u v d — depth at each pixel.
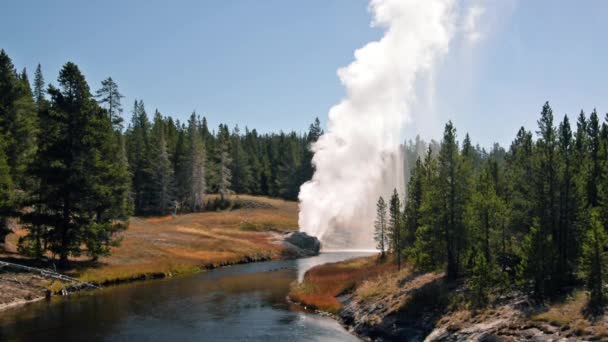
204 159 116.88
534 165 31.25
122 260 54.88
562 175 30.17
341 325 31.78
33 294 38.31
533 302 24.41
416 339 25.77
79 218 46.41
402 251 48.06
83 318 31.97
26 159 50.66
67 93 46.78
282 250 84.12
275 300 40.41
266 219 106.69
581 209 29.91
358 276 45.97
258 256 76.56
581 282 25.89
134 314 33.75
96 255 49.25
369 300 33.59
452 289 29.73
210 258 67.00
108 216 50.75
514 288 27.48
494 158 47.09
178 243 72.00
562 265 26.58
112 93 88.38
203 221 99.06
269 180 143.38
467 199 33.44
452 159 33.62
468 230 32.62
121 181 51.91
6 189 44.78
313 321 32.66
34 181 49.22
